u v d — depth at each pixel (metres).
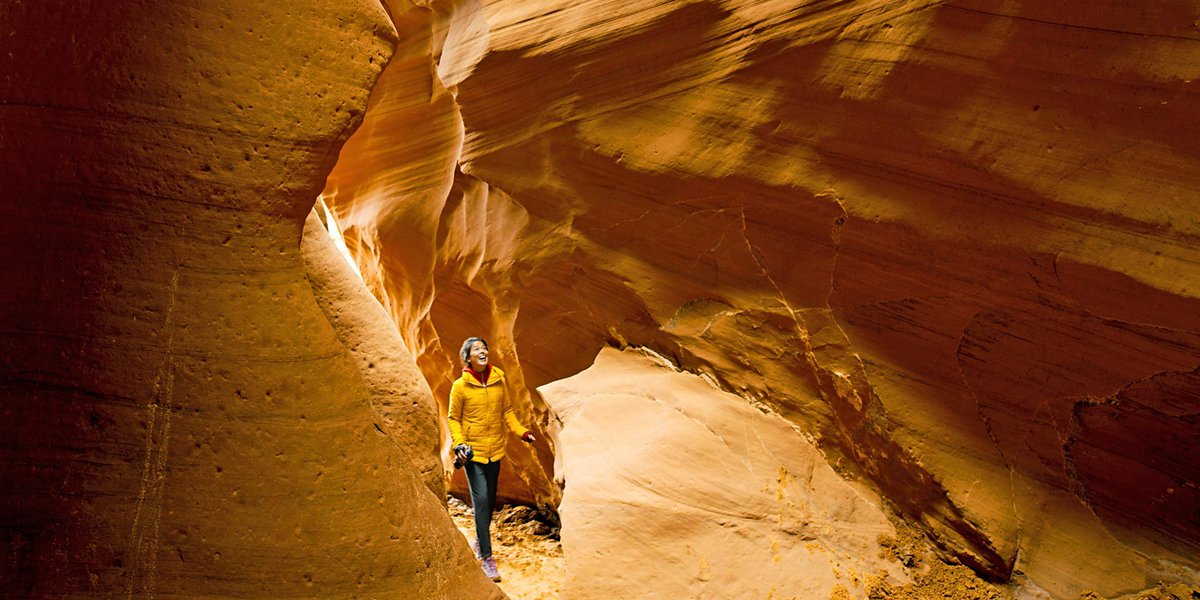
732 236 3.88
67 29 2.30
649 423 3.86
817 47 3.58
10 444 2.29
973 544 3.29
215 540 2.29
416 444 3.84
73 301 2.31
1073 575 3.13
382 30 2.65
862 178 3.51
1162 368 2.99
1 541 2.26
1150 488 3.13
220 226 2.36
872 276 3.54
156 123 2.31
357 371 2.57
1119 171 3.00
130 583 2.26
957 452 3.38
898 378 3.50
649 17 4.07
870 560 3.32
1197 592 2.99
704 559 3.36
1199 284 2.85
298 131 2.46
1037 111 3.12
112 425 2.29
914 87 3.34
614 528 3.51
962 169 3.27
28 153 2.30
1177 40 2.90
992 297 3.28
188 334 2.32
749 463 3.63
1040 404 3.26
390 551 2.46
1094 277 3.04
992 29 3.16
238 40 2.39
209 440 2.32
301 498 2.37
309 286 2.49
